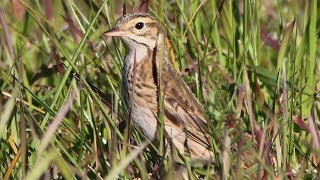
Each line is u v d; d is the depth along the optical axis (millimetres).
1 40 14023
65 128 11859
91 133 12023
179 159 11039
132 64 12484
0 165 10930
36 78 13383
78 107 12617
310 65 13102
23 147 10289
